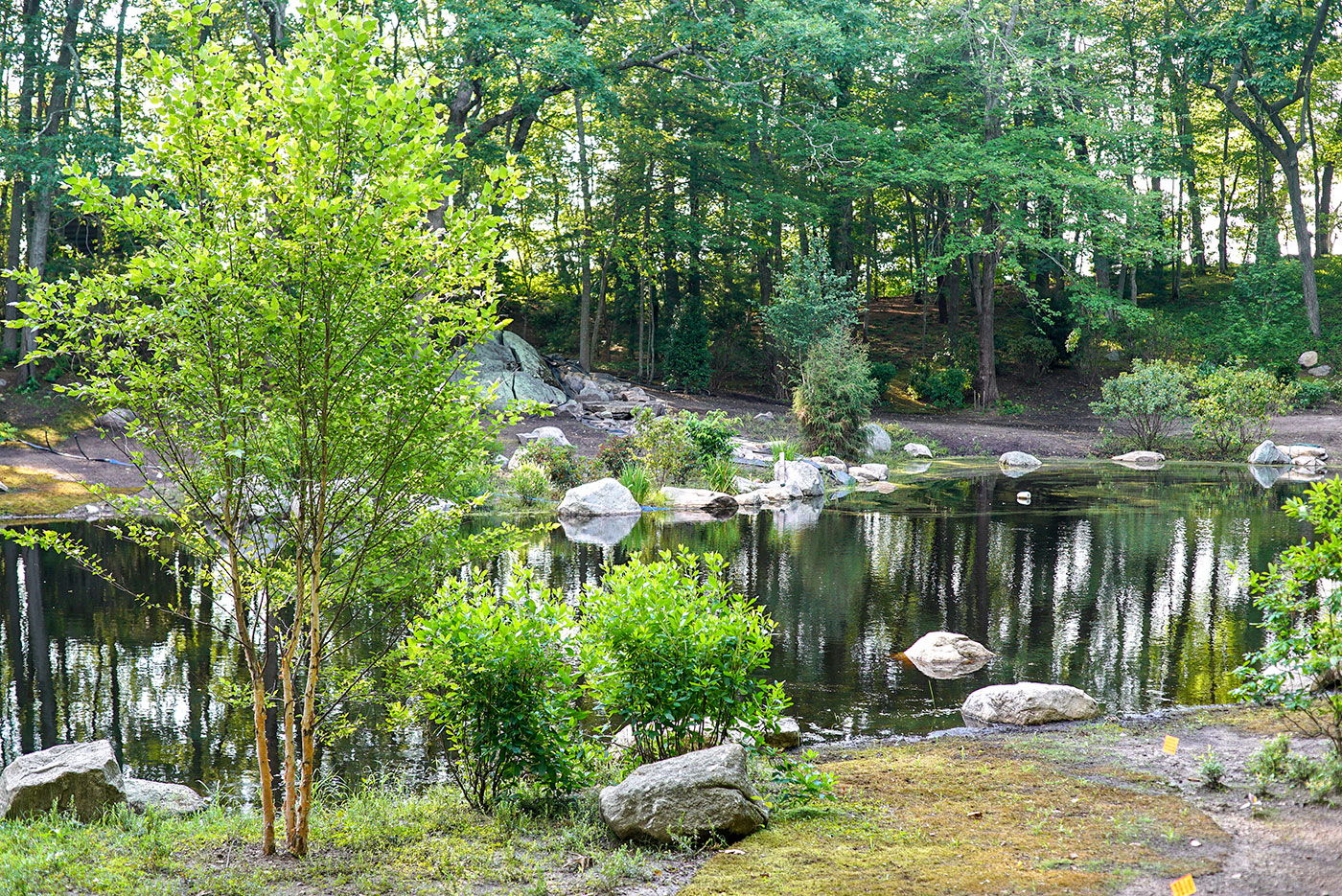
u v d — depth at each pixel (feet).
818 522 63.05
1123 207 123.95
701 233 126.93
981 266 142.10
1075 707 25.82
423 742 25.18
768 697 19.76
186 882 14.89
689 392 128.67
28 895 14.19
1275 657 18.52
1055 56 128.57
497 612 18.42
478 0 89.56
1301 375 129.29
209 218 15.06
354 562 16.85
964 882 14.14
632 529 60.49
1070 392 136.67
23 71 94.07
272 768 23.39
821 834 16.51
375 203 15.05
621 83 120.37
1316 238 172.76
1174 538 55.06
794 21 93.97
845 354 97.25
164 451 15.53
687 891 14.07
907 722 26.16
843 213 142.61
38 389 90.17
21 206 98.68
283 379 15.26
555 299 152.05
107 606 40.42
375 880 14.92
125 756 24.23
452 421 16.56
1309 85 148.36
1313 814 16.52
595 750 20.20
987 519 63.21
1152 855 15.16
